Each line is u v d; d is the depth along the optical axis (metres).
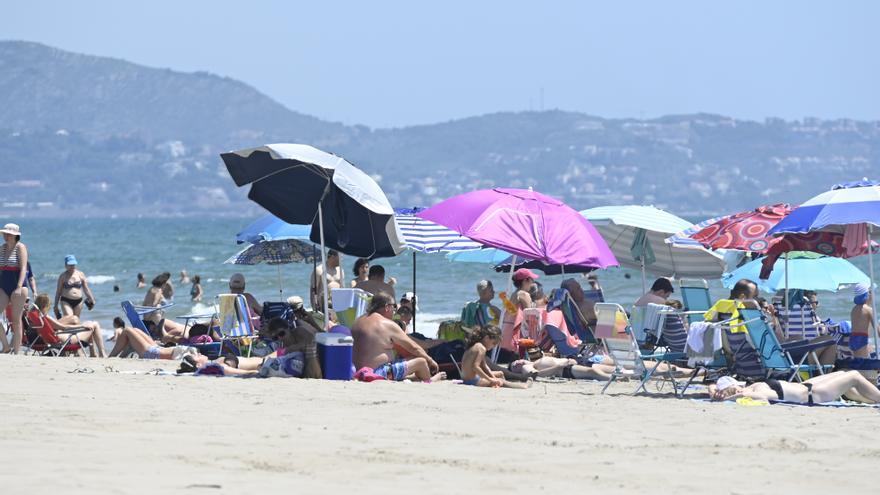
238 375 36.56
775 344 33.12
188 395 30.36
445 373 37.56
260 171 40.53
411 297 48.97
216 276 154.00
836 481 20.36
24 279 46.44
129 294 118.69
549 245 40.41
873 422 27.86
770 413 29.41
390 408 28.89
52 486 17.62
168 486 18.00
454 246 47.50
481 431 25.52
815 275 46.53
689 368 40.84
